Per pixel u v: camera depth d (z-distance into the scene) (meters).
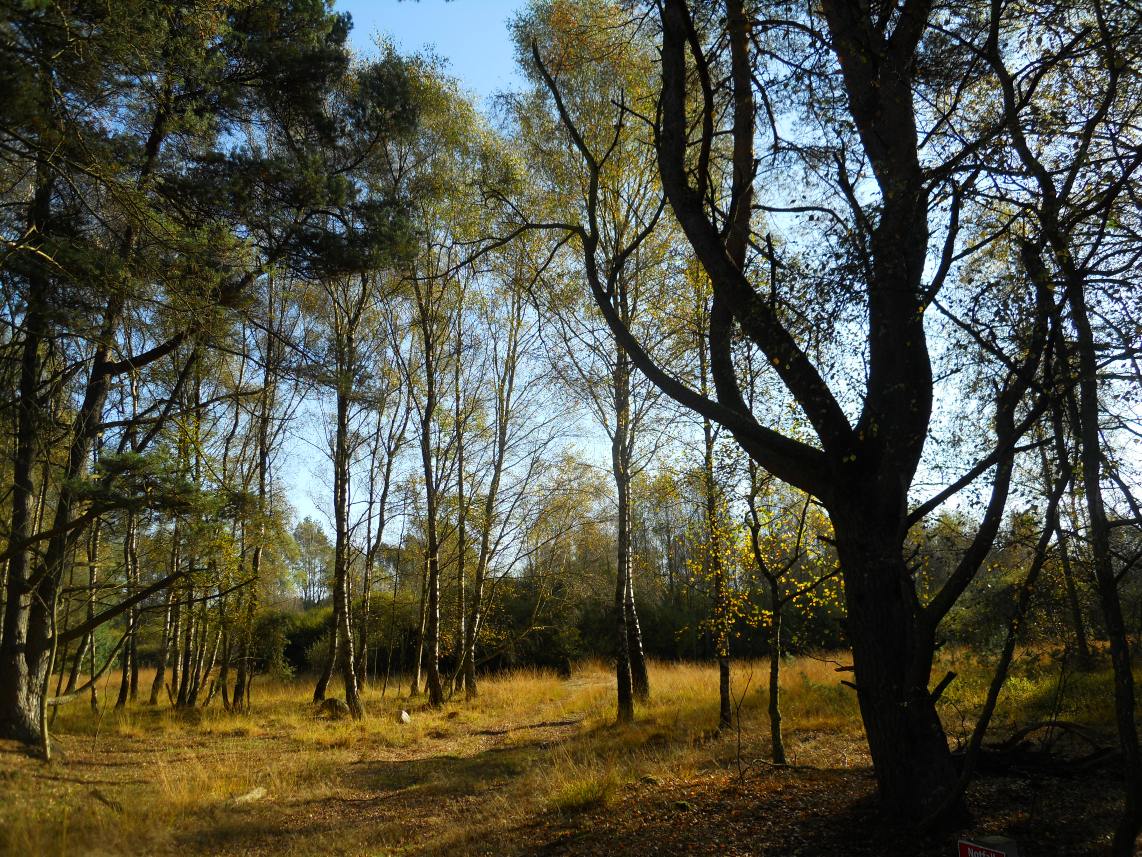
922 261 5.86
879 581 5.91
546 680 25.64
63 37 7.24
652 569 17.75
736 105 7.32
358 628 27.27
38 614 12.15
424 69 17.39
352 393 12.31
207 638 20.77
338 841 7.36
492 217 15.20
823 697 12.96
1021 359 5.29
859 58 6.09
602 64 12.42
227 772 10.65
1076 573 5.28
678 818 6.84
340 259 11.66
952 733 8.85
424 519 24.17
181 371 14.66
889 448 5.87
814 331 5.44
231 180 10.61
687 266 11.38
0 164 8.56
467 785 9.89
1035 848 5.17
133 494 10.69
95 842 7.02
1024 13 5.17
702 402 6.45
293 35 12.08
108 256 8.77
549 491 23.05
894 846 5.42
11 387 10.91
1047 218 4.75
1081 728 7.27
